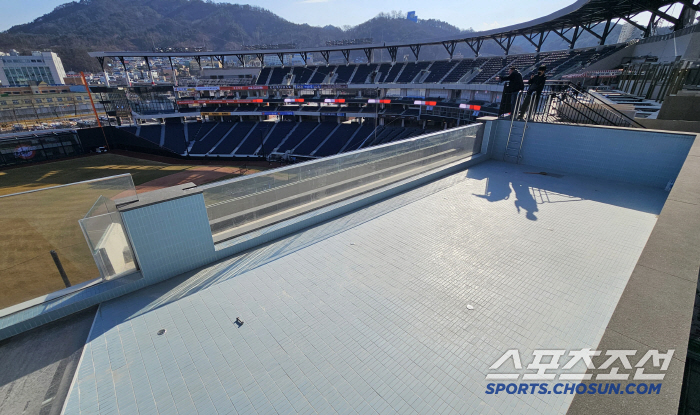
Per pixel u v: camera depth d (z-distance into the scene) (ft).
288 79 193.98
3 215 11.94
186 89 185.57
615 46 107.34
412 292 12.71
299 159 154.51
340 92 179.01
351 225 17.98
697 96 29.86
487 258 14.79
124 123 189.47
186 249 13.61
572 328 10.82
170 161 160.66
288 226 16.87
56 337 10.72
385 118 165.99
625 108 34.73
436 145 25.54
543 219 18.37
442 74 152.05
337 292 12.76
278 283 13.33
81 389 9.05
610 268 13.93
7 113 229.45
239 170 143.64
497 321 11.19
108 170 143.33
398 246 15.92
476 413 8.29
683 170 13.10
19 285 11.96
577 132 24.82
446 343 10.36
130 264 13.07
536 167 27.63
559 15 104.88
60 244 12.46
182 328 11.10
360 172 21.26
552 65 119.75
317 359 9.91
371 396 8.77
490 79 131.13
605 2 92.73
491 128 28.89
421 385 9.04
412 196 21.76
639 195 21.26
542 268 13.99
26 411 8.49
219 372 9.53
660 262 7.49
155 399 8.79
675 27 87.61
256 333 10.87
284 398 8.77
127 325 11.23
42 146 159.74
